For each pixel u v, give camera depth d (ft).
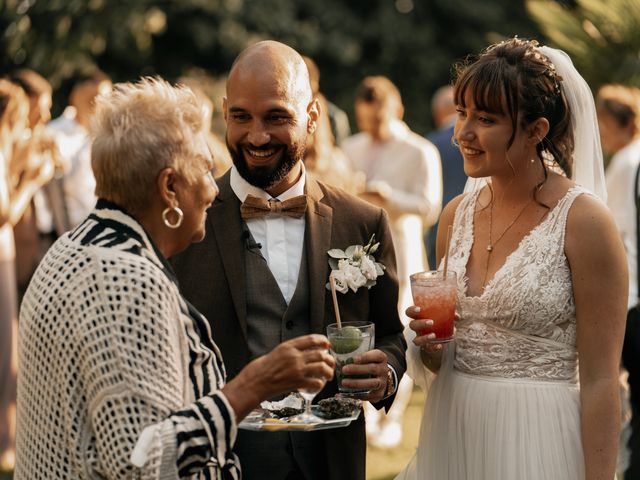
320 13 52.70
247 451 9.72
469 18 54.44
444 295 9.18
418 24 54.19
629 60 25.99
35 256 19.86
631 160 17.92
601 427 9.14
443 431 9.97
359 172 21.43
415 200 21.02
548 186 9.54
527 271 9.32
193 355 7.72
